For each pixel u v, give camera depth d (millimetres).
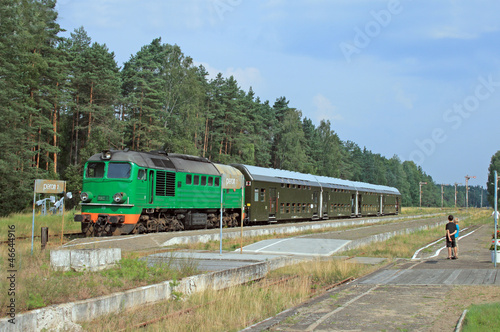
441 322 8945
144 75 61156
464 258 19375
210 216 29609
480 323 8633
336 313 9820
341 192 49000
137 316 9633
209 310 10086
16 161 39875
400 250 22766
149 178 23422
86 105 56062
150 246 20578
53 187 16891
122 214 22094
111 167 22547
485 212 93688
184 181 26141
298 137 87625
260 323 9062
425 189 150500
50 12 53656
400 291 12195
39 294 8977
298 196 39812
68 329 8391
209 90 76062
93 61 57094
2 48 37188
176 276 11992
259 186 33594
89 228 22547
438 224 46750
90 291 9898
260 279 14898
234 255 18266
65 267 11828
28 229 25625
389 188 68750
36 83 47938
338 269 15625
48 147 48250
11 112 38750
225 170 30828
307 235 28062
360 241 24828
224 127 76250
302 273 15547
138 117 59438
